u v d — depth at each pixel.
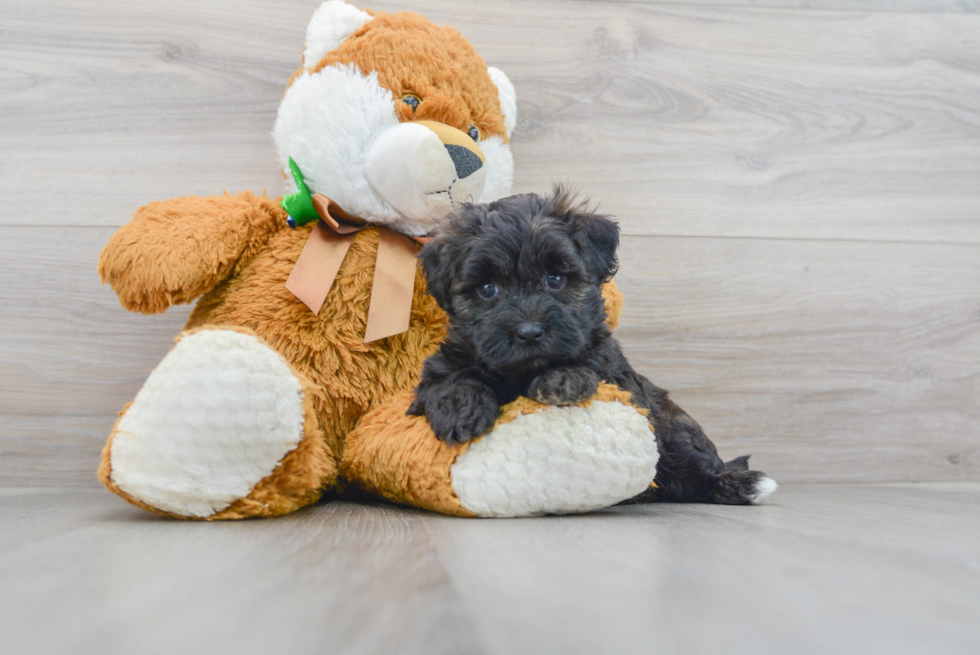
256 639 0.68
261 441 1.43
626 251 2.58
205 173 2.43
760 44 2.67
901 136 2.71
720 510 1.67
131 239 1.79
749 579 0.90
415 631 0.70
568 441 1.48
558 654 0.65
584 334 1.61
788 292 2.63
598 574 0.92
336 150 1.89
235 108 2.45
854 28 2.71
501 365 1.54
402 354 1.90
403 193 1.86
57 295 2.34
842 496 2.12
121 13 2.40
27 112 2.36
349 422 1.85
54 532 1.27
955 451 2.65
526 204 1.71
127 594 0.83
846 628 0.72
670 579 0.90
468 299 1.65
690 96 2.63
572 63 2.58
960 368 2.68
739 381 2.59
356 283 1.90
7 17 2.35
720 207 2.62
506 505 1.48
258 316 1.85
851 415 2.62
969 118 2.74
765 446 2.59
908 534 1.25
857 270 2.66
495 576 0.92
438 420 1.53
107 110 2.39
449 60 2.01
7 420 2.30
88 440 2.33
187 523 1.40
